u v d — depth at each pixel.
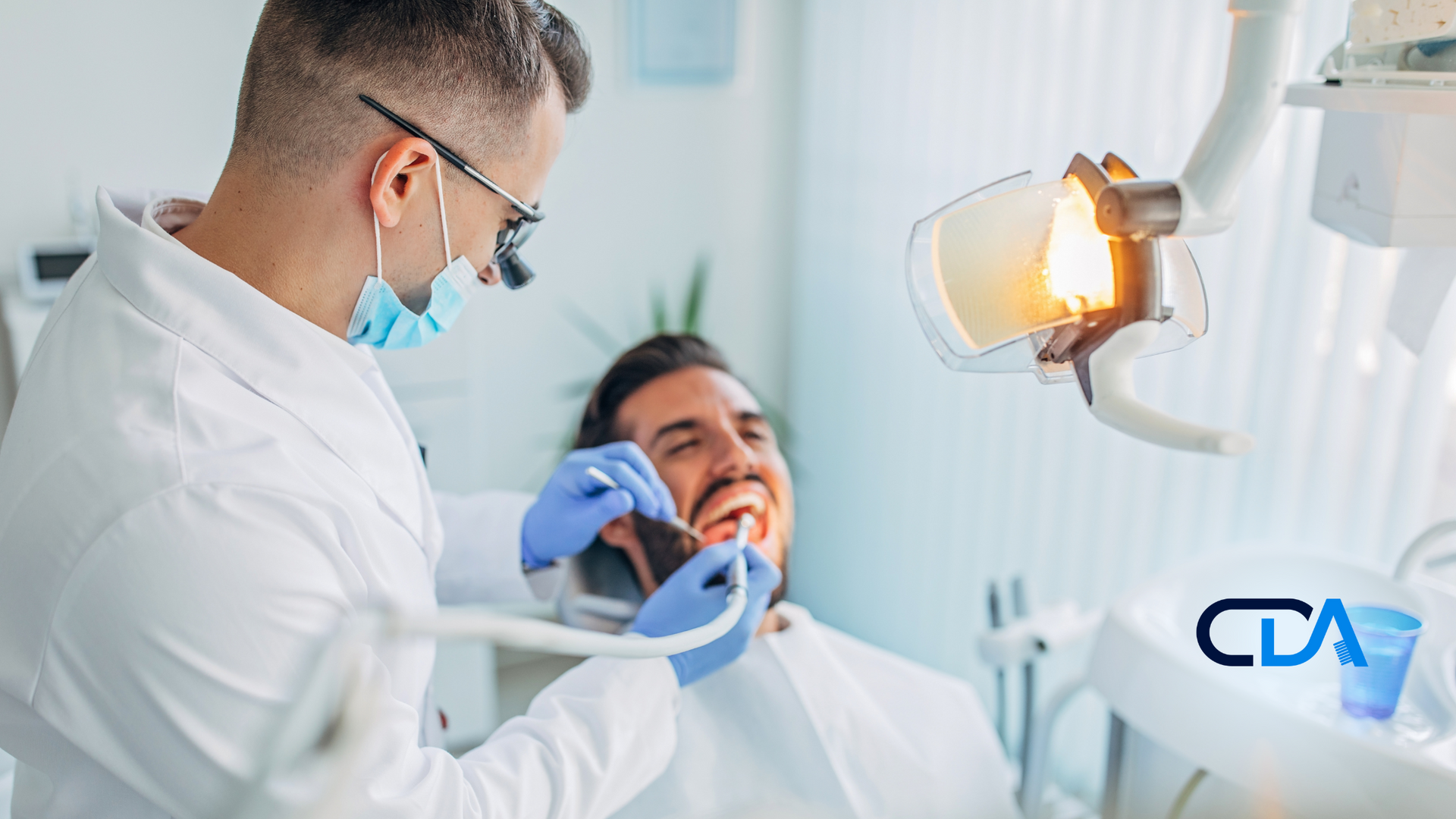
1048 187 0.67
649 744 0.92
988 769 1.31
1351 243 1.34
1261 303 1.45
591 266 2.45
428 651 0.89
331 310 0.84
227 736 0.64
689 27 2.32
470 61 0.77
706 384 1.45
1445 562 1.16
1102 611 1.38
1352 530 1.41
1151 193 0.58
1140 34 1.53
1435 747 0.90
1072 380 0.70
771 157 2.52
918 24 1.96
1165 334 0.66
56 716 0.66
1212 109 1.46
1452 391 1.32
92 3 1.88
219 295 0.77
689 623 1.02
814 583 2.53
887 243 2.13
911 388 2.12
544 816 0.81
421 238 0.82
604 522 1.18
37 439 0.71
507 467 2.53
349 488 0.79
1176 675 1.03
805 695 1.26
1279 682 1.10
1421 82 0.71
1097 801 1.83
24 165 1.91
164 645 0.63
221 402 0.74
